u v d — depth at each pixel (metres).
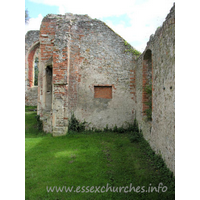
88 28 7.21
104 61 7.20
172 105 3.04
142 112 5.90
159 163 3.56
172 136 3.02
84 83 7.11
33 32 12.62
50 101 7.12
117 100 7.18
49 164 3.79
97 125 7.09
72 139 5.80
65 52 6.29
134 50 7.22
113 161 3.98
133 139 5.56
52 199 2.62
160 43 3.84
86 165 3.72
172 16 3.05
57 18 6.57
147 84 5.88
